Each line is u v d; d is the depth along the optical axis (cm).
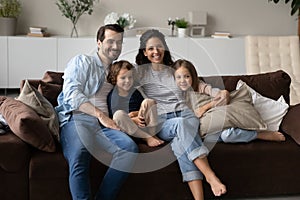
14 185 265
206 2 637
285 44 529
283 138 300
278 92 335
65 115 285
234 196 292
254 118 296
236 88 327
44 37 568
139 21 623
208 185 285
